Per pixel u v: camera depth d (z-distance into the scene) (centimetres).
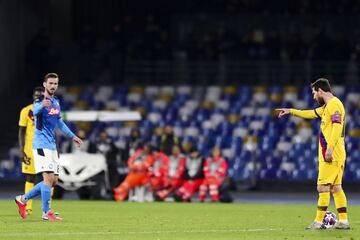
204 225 5362
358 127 12900
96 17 15350
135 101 13662
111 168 9431
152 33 15275
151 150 9400
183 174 9369
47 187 5519
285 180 12469
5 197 9962
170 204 8569
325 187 4922
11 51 13625
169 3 15650
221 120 13300
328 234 4681
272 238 4447
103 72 14588
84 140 9481
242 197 10850
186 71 14362
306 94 13525
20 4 14000
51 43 14688
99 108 13675
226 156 12694
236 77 14338
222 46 14625
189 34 14988
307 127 13000
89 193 9550
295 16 15250
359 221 5897
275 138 12912
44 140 5450
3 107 13338
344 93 13475
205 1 15562
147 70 14462
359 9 15250
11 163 12725
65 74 14338
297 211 7344
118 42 14988
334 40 14512
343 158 4922
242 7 15400
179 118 13362
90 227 5084
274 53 14538
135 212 6862
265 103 13475
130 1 15712
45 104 5359
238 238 4434
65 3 14962
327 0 15312
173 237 4459
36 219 5675
